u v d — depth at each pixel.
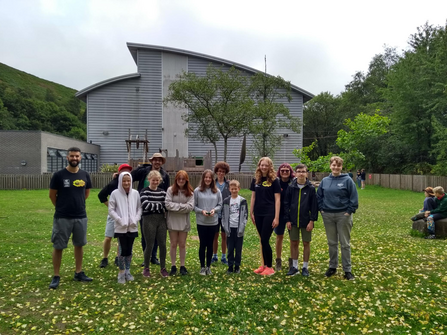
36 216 12.37
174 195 5.87
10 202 16.50
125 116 33.44
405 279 5.50
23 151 26.09
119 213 5.50
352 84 56.41
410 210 15.92
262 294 4.97
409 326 3.95
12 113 80.12
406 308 4.40
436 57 30.12
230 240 6.11
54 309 4.44
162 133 33.62
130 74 32.91
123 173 5.60
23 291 5.05
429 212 9.30
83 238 5.48
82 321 4.13
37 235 9.17
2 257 6.96
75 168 5.41
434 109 29.56
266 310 4.44
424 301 4.61
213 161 33.69
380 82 52.25
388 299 4.70
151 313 4.32
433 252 7.25
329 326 4.03
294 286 5.30
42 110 89.00
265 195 5.96
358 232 10.19
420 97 31.44
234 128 21.22
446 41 29.69
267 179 5.96
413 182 28.78
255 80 25.98
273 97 27.06
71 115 96.12
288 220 5.95
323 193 5.88
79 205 5.39
